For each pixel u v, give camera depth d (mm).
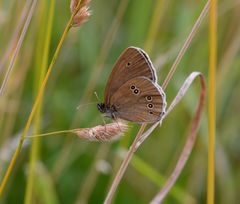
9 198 591
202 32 625
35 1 440
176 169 479
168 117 621
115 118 466
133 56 449
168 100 613
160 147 621
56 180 574
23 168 591
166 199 578
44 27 517
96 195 595
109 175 599
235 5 616
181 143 597
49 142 614
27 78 612
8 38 553
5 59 510
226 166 599
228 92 631
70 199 596
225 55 594
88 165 607
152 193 606
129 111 462
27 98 616
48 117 615
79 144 606
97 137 418
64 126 616
